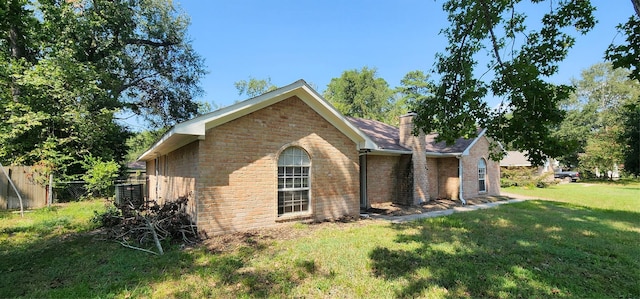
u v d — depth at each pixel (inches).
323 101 382.0
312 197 385.7
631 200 711.7
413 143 577.0
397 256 239.6
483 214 464.8
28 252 258.1
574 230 345.7
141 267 218.8
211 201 306.5
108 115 677.3
